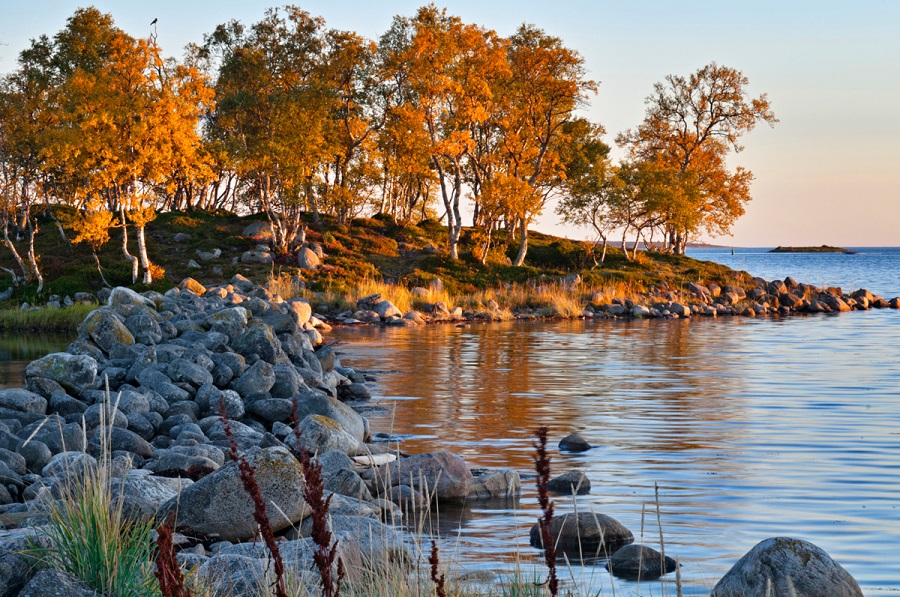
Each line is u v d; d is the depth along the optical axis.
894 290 81.38
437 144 59.84
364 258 61.53
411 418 18.36
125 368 21.33
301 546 7.53
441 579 4.98
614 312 53.34
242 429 15.98
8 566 5.98
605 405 19.78
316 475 3.93
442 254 62.84
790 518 10.61
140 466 13.12
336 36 66.12
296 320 30.38
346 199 66.50
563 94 63.59
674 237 80.00
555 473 13.18
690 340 36.91
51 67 72.44
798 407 19.11
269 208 60.22
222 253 60.31
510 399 20.84
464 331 41.97
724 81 77.44
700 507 11.17
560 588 7.39
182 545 9.00
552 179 69.31
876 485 12.21
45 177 57.47
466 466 12.28
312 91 60.03
